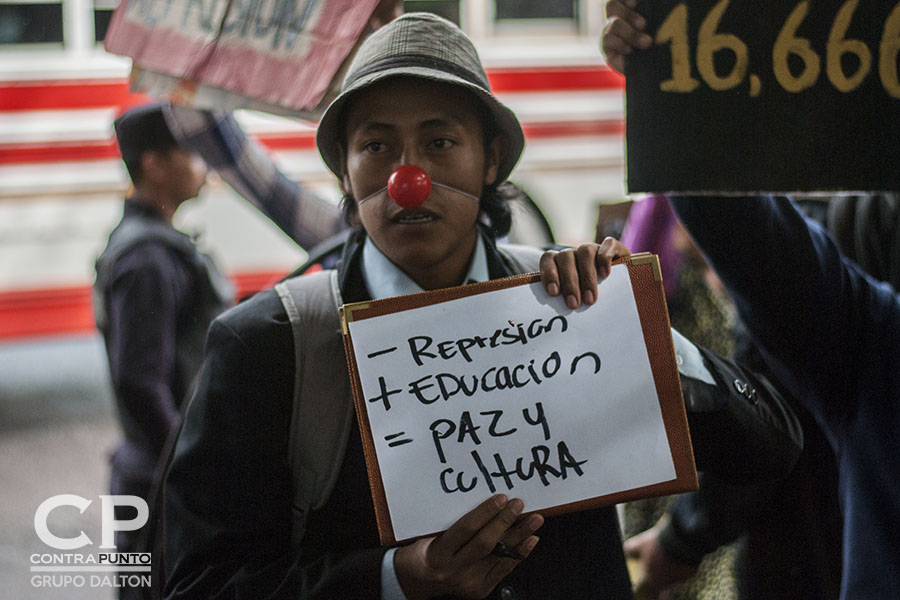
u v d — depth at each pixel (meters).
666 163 1.44
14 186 5.26
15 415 5.47
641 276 1.40
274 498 1.41
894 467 1.59
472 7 5.54
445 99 1.43
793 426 1.64
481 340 1.36
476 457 1.34
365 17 1.68
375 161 1.44
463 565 1.28
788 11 1.41
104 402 5.70
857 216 2.02
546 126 5.73
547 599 1.45
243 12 1.78
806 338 1.61
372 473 1.32
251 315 1.46
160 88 1.84
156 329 2.73
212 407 1.42
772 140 1.43
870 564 1.59
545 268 1.38
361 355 1.34
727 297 2.31
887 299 1.65
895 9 1.41
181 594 1.38
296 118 1.77
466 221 1.46
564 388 1.36
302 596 1.33
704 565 2.35
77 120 5.29
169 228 2.91
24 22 5.19
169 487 1.43
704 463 1.60
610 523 1.53
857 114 1.43
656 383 1.38
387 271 1.50
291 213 2.66
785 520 2.06
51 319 5.42
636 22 1.42
